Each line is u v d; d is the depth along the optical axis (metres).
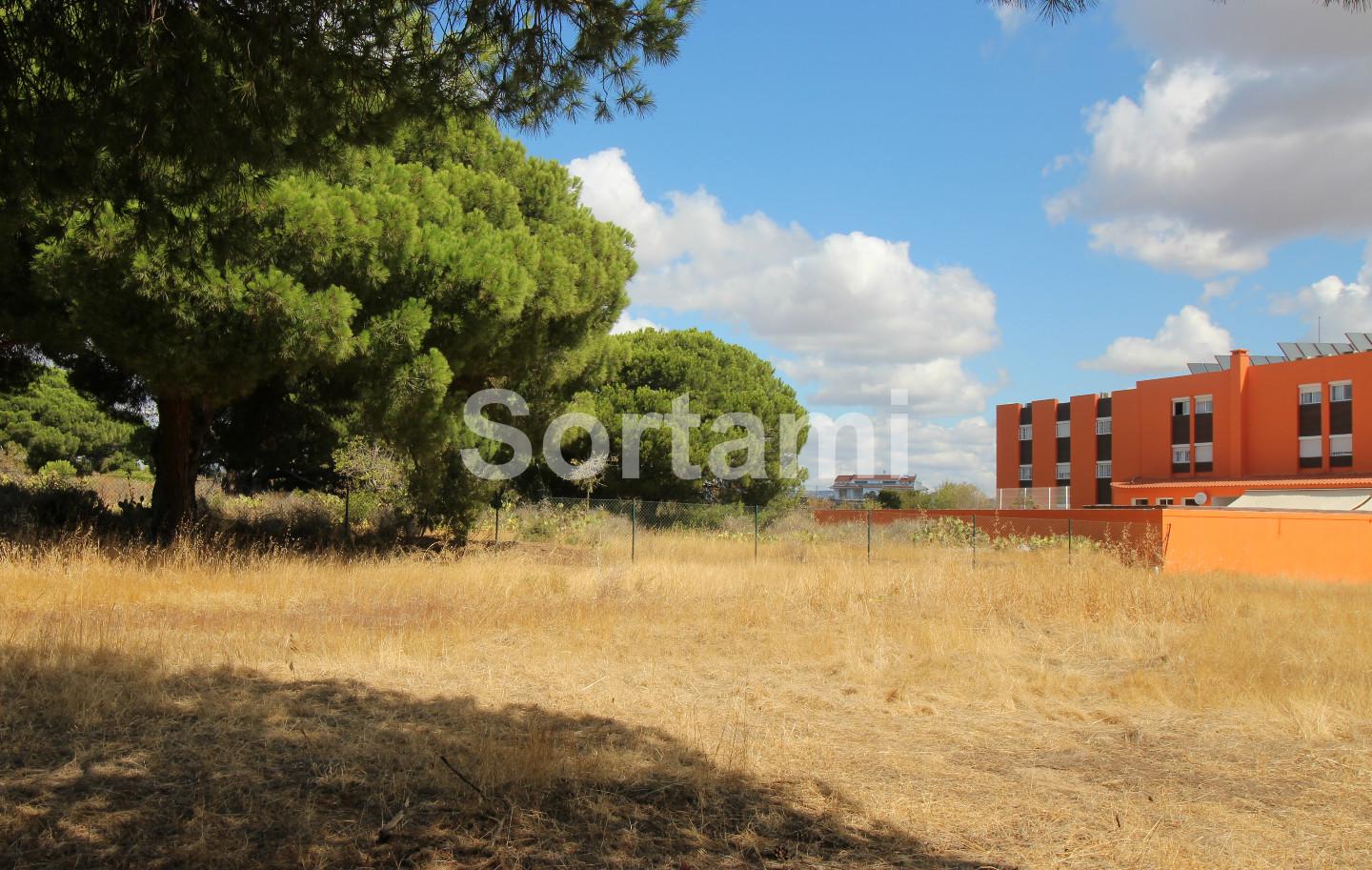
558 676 7.04
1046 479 48.75
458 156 18.55
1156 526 19.36
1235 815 4.40
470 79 5.73
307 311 11.48
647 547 19.50
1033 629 10.38
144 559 11.66
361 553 14.73
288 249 11.82
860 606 11.04
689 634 9.24
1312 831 4.20
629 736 5.33
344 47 5.26
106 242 9.72
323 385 16.14
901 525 24.73
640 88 5.70
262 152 5.38
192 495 14.92
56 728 4.94
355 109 5.68
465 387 18.25
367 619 9.17
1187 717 6.41
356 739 4.98
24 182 5.00
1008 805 4.45
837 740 5.54
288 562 12.59
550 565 14.79
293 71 5.15
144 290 10.22
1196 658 8.38
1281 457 38.53
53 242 9.98
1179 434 42.41
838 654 8.27
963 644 9.02
